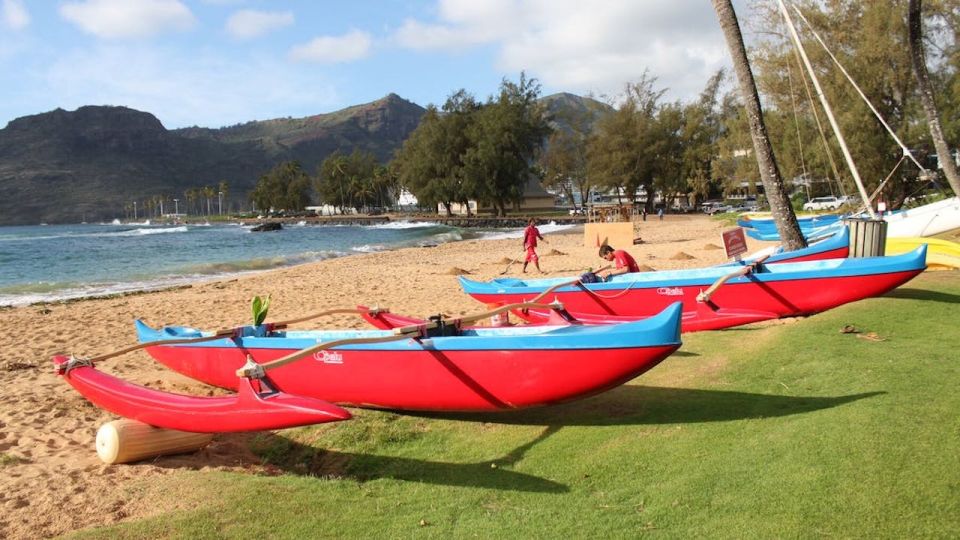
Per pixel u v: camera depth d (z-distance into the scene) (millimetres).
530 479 4547
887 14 24750
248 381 4988
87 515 4250
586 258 23156
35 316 13953
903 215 15688
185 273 25922
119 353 6457
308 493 4402
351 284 18047
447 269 21469
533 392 5465
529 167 70312
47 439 6070
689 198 75312
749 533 3445
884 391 5180
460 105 71250
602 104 73250
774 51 28328
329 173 128125
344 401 6355
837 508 3539
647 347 5090
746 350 7223
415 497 4371
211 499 4309
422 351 5770
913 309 8094
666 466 4426
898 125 25516
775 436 4613
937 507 3418
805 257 10438
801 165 28703
